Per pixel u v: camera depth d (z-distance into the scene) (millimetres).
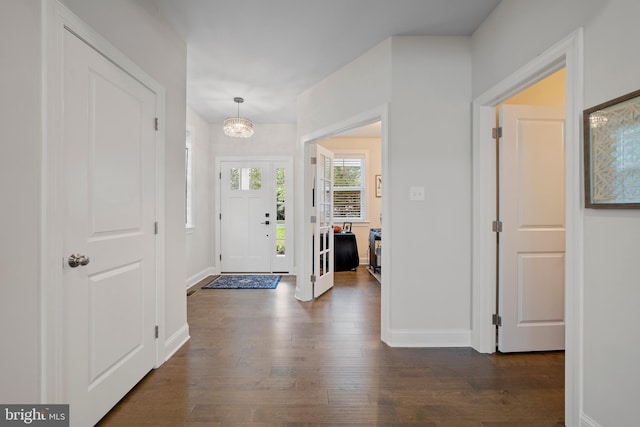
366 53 2738
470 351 2393
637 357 1218
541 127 2332
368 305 3486
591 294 1410
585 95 1434
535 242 2340
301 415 1632
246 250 5176
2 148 1083
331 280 4227
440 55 2480
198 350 2371
